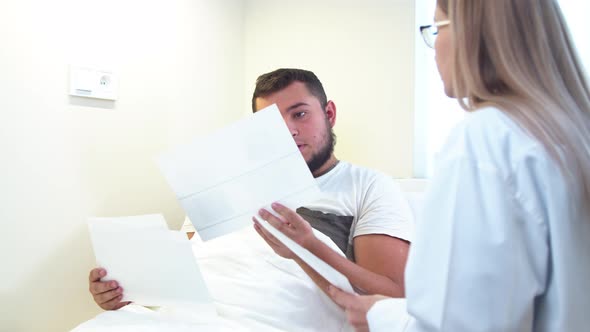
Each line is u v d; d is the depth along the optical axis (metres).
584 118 0.61
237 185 0.92
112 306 1.14
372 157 1.69
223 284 1.10
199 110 1.76
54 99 1.30
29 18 1.24
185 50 1.68
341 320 1.08
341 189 1.27
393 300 0.70
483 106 0.62
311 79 1.38
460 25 0.64
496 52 0.61
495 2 0.61
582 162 0.55
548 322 0.56
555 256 0.54
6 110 1.20
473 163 0.57
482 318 0.52
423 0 1.63
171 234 0.91
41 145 1.28
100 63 1.41
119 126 1.47
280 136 0.86
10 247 1.22
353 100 1.73
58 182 1.32
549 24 0.62
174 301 1.03
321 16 1.79
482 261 0.53
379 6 1.67
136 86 1.51
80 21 1.35
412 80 1.61
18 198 1.23
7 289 1.22
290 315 1.03
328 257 0.97
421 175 1.67
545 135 0.55
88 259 1.39
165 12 1.60
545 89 0.60
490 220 0.54
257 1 1.96
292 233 0.93
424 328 0.59
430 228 0.58
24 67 1.23
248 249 1.17
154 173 1.58
